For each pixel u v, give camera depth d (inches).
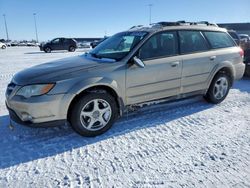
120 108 160.7
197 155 129.8
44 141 146.8
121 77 154.9
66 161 125.6
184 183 107.5
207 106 205.8
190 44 188.7
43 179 111.2
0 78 346.6
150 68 165.3
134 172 115.7
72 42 1113.4
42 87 135.9
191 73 186.7
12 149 137.6
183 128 163.3
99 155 131.1
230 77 215.9
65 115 141.6
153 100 174.2
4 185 107.2
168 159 126.3
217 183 107.5
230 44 217.2
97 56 177.2
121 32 197.9
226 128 162.9
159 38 172.6
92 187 105.4
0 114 190.9
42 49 1055.6
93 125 151.1
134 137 150.9
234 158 126.9
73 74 143.5
